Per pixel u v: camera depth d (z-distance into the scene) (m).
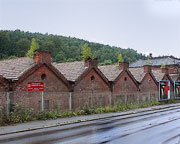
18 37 76.06
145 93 36.78
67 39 101.19
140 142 11.43
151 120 19.83
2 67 20.28
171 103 42.53
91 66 26.09
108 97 28.80
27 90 19.06
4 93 17.34
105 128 15.66
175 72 65.56
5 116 17.16
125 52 104.50
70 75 25.06
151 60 73.62
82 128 15.72
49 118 19.69
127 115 24.11
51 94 21.28
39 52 20.14
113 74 31.19
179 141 11.70
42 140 11.80
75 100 23.89
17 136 12.94
